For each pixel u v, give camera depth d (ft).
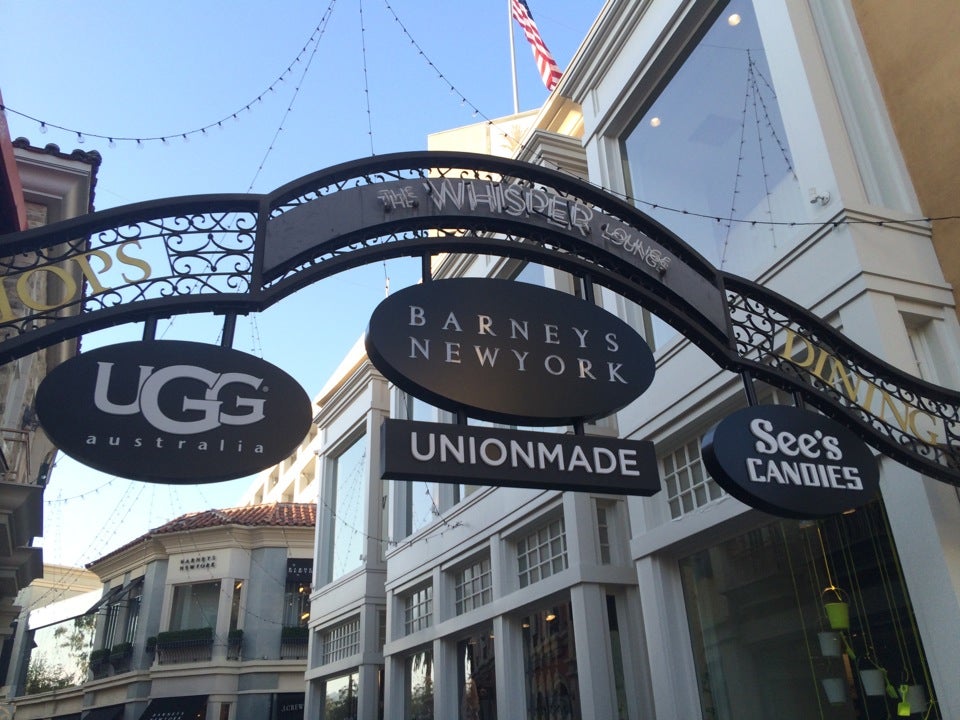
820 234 21.38
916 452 16.31
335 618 55.11
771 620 22.50
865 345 19.52
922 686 17.87
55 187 27.91
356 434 60.13
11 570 28.09
